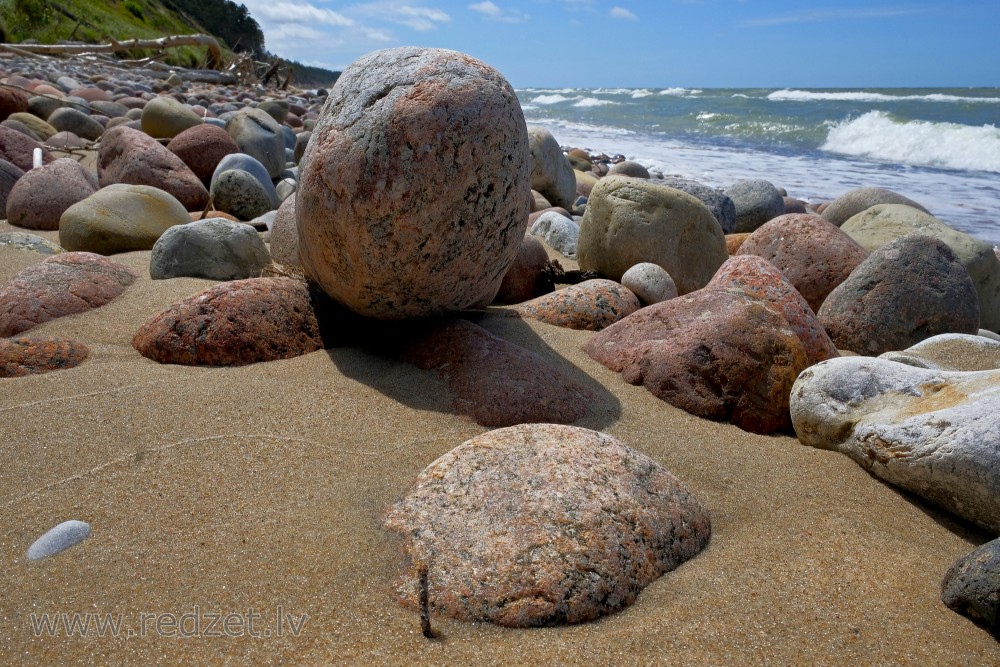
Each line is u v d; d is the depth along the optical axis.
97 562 1.95
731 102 35.25
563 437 2.26
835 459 2.75
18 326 3.50
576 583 1.82
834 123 19.61
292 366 3.22
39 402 2.76
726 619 1.80
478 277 3.21
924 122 16.72
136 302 3.85
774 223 5.28
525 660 1.66
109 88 15.79
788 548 2.14
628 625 1.77
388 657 1.67
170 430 2.61
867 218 6.06
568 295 4.16
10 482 2.30
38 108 10.68
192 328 3.24
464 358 3.09
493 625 1.76
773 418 3.08
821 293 4.95
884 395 2.77
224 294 3.35
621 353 3.51
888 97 33.91
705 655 1.68
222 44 45.19
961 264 4.25
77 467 2.38
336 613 1.79
